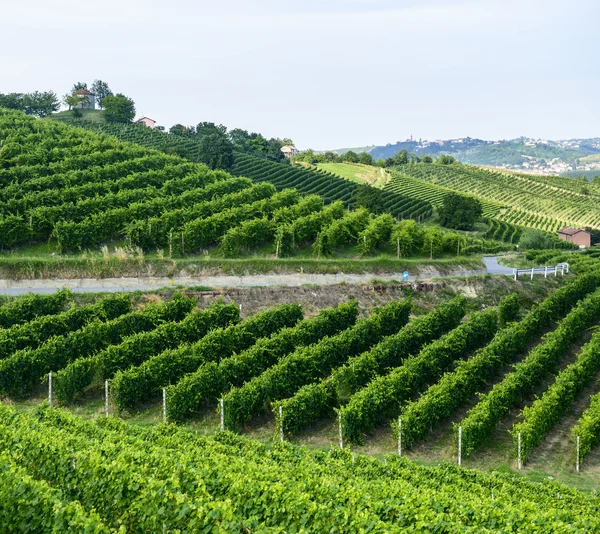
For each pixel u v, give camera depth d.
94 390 33.56
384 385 32.34
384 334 42.97
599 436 31.27
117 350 33.56
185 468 19.31
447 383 33.31
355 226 62.62
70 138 75.62
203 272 50.81
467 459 29.19
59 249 51.16
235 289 47.50
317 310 48.59
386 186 139.38
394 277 56.12
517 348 43.34
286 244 57.38
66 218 53.53
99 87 172.38
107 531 15.45
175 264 50.53
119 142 79.94
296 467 21.75
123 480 18.00
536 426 30.03
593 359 39.78
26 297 39.09
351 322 43.62
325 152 184.62
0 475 16.78
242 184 70.38
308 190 113.44
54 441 20.58
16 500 16.06
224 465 20.84
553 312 50.69
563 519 20.11
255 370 34.62
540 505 21.78
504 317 50.03
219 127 153.75
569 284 56.72
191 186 67.31
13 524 15.88
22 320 37.44
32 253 50.62
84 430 24.92
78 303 41.72
